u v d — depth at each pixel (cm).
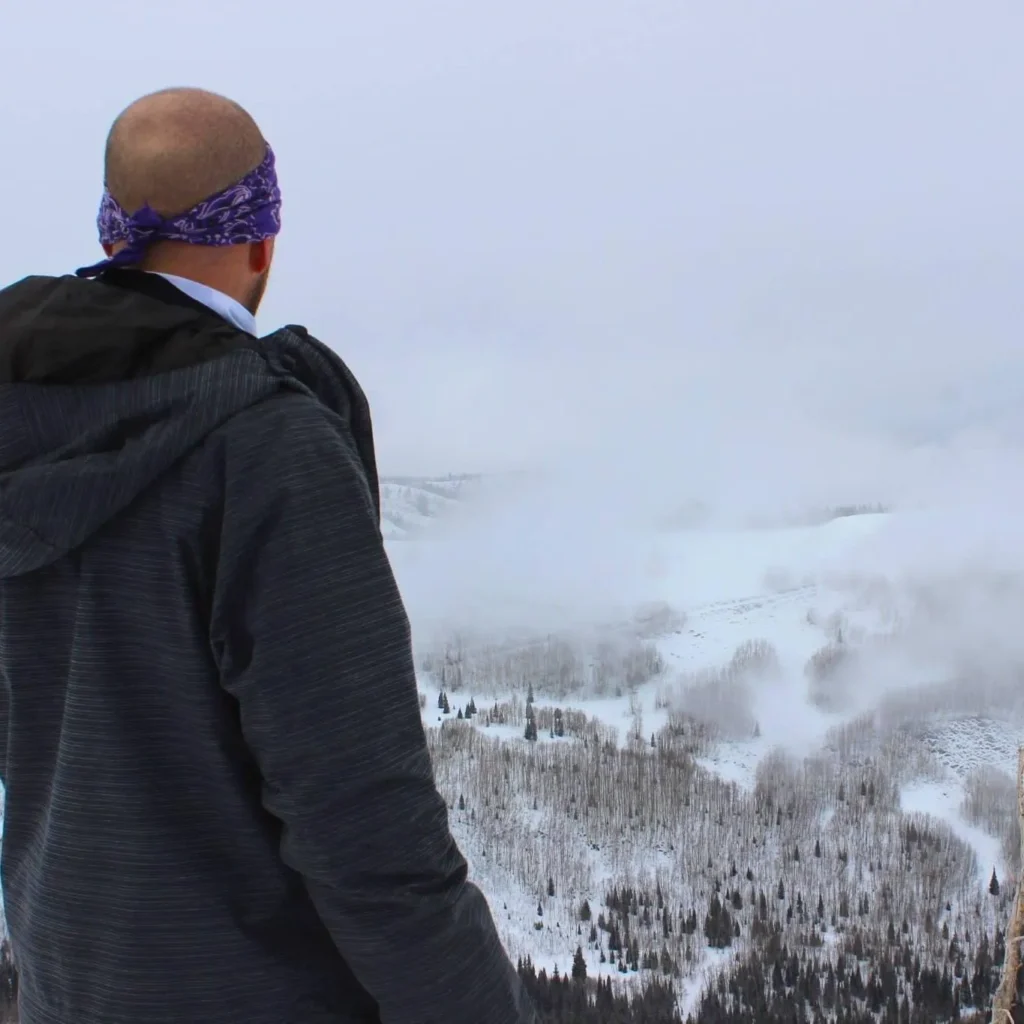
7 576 264
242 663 249
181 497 251
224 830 265
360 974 262
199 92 281
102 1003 265
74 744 262
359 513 261
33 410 250
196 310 272
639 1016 5741
